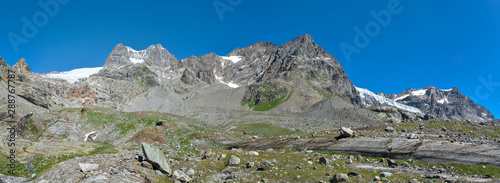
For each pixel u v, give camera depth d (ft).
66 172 110.63
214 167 143.02
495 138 198.39
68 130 418.10
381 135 229.45
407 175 111.75
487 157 146.30
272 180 115.24
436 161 157.79
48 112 487.61
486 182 94.73
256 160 155.53
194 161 153.58
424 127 268.21
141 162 124.98
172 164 145.28
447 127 264.11
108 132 458.91
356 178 110.93
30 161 152.76
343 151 212.02
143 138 362.12
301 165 140.46
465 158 151.53
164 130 441.68
